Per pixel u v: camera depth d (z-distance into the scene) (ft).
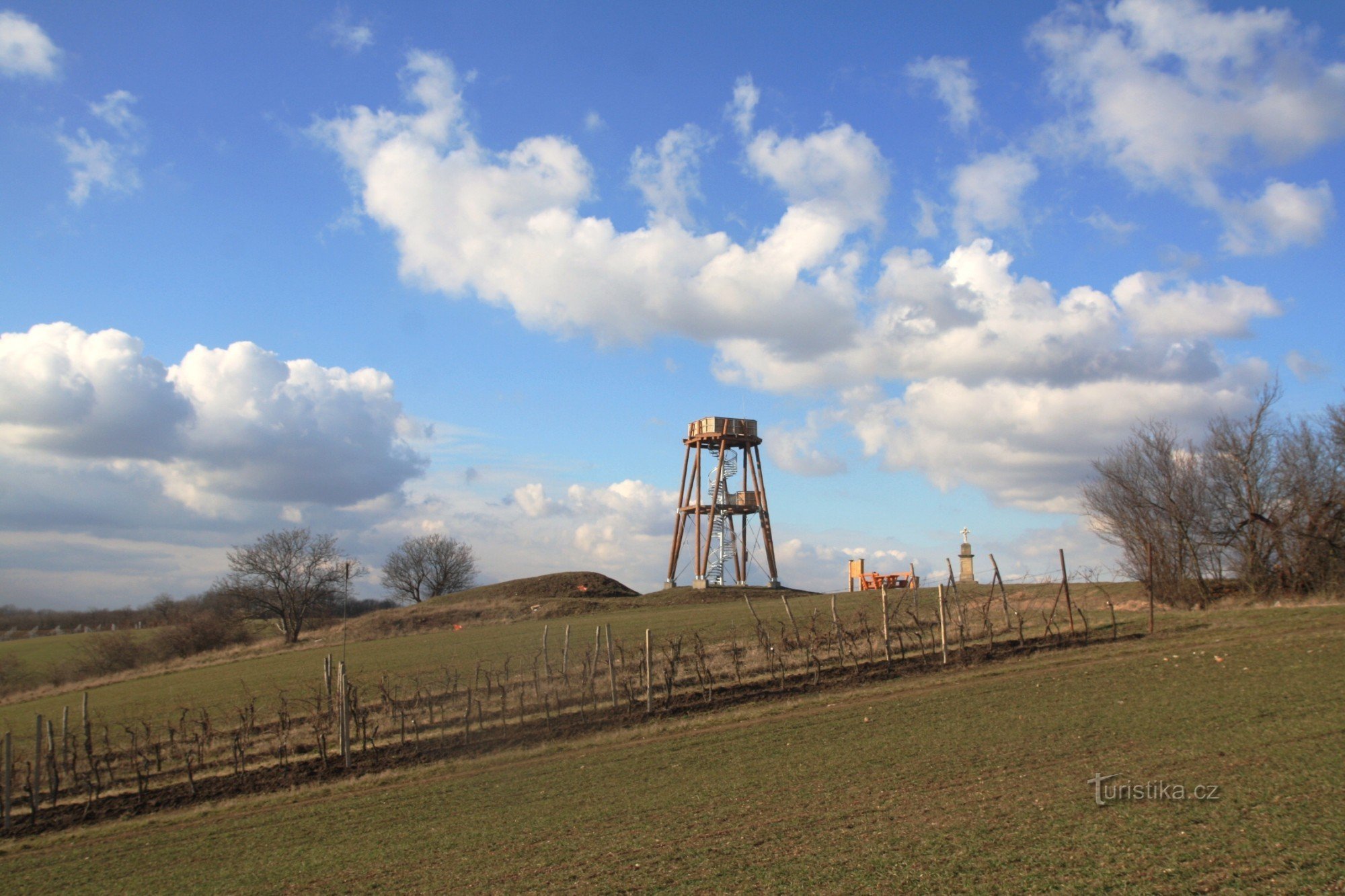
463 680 127.24
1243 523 162.50
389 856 59.98
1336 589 149.89
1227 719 68.08
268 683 150.20
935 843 47.80
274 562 282.15
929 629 131.34
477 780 79.77
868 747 74.18
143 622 375.86
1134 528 170.81
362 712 100.94
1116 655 103.91
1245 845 42.29
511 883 50.42
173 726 116.57
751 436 291.58
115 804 83.46
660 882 47.14
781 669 107.55
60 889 62.34
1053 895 39.01
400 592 414.21
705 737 86.12
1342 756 55.31
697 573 283.38
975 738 72.28
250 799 81.41
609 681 113.91
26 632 391.04
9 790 80.12
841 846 49.29
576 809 66.03
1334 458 157.79
